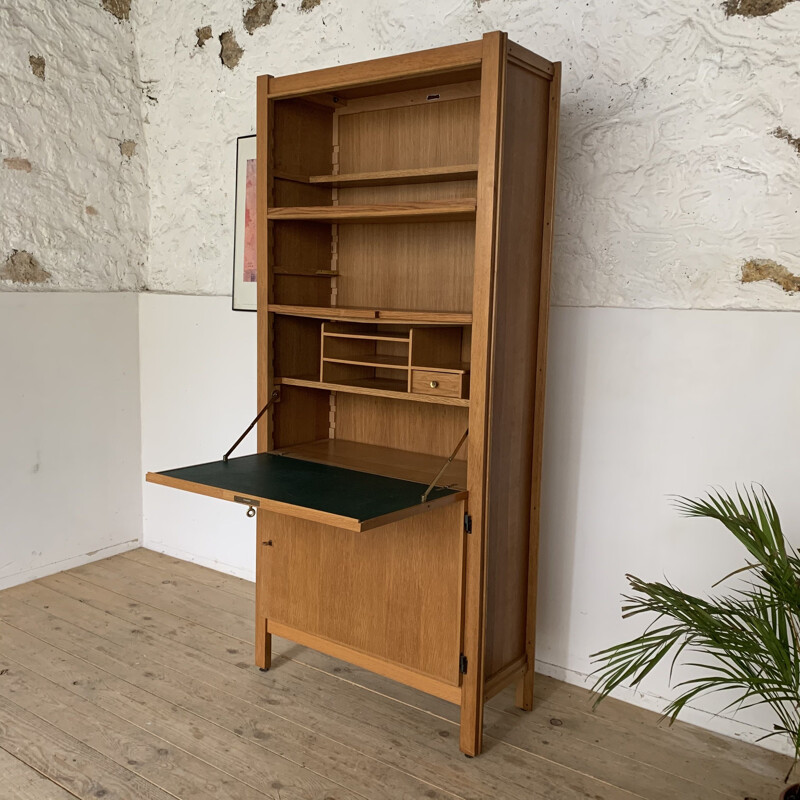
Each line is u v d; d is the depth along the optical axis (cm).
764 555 192
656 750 253
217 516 397
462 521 242
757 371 250
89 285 392
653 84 260
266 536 291
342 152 305
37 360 371
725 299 254
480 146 225
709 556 264
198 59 379
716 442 259
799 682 190
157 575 391
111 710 265
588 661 292
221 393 388
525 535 269
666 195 261
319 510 217
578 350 283
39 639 316
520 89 235
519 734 261
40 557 382
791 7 235
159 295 406
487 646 253
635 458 275
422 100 281
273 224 283
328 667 303
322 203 305
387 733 258
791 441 246
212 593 370
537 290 258
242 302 372
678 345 263
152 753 242
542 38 280
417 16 309
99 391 401
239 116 368
